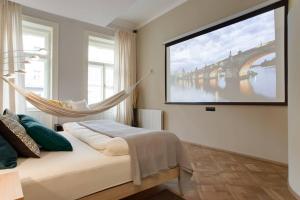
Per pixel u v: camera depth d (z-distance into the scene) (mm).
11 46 3445
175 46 4090
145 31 5016
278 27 2494
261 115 2711
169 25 4297
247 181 2041
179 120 4047
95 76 4926
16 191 721
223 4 3191
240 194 1772
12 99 3418
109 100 3566
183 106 3951
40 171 1165
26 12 3744
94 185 1309
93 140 1743
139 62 5238
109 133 1908
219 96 3244
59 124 3965
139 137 1659
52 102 2910
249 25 2812
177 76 4055
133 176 1483
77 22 4418
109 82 5160
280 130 2512
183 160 1840
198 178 2121
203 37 3496
